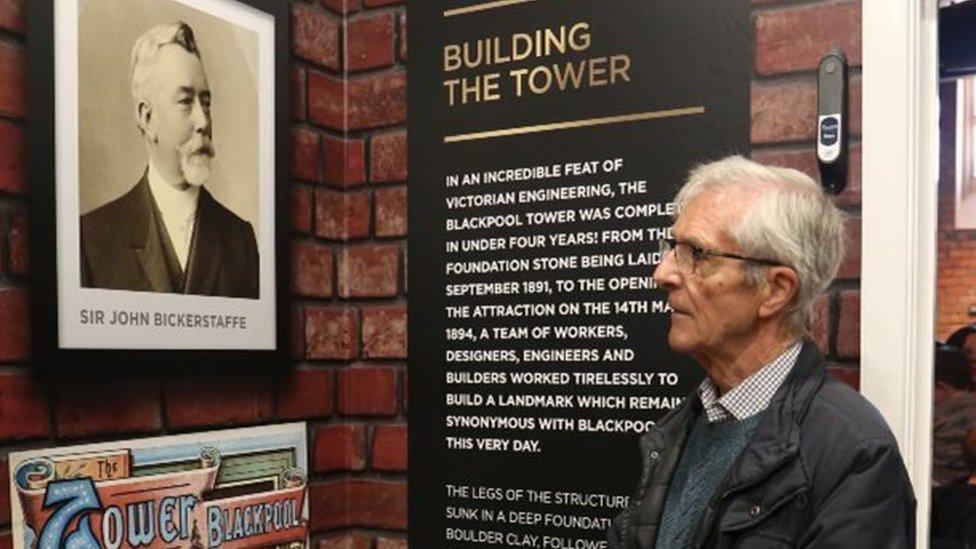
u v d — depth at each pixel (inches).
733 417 48.3
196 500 65.6
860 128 60.5
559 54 70.7
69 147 57.3
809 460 42.4
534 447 71.2
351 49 80.4
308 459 75.8
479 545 73.5
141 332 61.6
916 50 59.3
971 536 104.9
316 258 77.2
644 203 67.1
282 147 73.2
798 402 44.6
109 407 60.3
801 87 62.2
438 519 75.3
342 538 79.3
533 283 71.4
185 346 64.7
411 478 76.6
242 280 69.6
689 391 65.0
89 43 58.7
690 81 65.7
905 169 58.5
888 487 41.3
